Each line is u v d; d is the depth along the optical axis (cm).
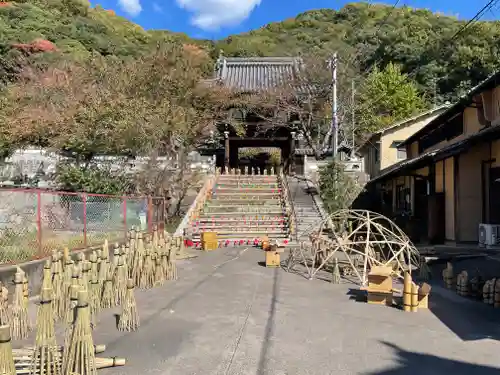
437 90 3616
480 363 488
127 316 609
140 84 1906
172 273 1010
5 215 1041
